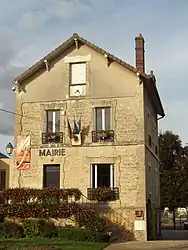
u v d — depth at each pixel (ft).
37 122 86.17
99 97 84.33
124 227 78.64
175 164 178.09
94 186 81.76
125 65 83.46
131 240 77.82
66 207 77.30
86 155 82.79
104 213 79.66
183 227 156.97
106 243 70.18
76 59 86.38
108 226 79.05
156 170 102.73
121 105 83.10
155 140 103.04
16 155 85.56
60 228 74.59
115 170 81.10
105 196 79.66
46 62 86.38
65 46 86.33
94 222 75.61
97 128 83.82
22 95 87.76
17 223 77.46
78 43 86.22
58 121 85.76
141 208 78.74
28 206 78.13
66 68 86.63
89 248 62.44
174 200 168.96
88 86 85.10
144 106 83.66
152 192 91.86
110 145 82.07
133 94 83.10
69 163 83.25
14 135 86.58
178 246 68.90
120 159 81.25
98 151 82.43
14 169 85.30
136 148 81.05
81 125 84.23
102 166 82.43
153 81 84.64
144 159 80.43
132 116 82.28
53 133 84.89
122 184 80.33
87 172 82.12
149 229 82.69
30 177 84.38
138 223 78.33
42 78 87.56
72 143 83.46
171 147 183.11
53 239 72.54
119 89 83.76
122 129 82.28
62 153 83.82
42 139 85.20
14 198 79.92
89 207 80.43
